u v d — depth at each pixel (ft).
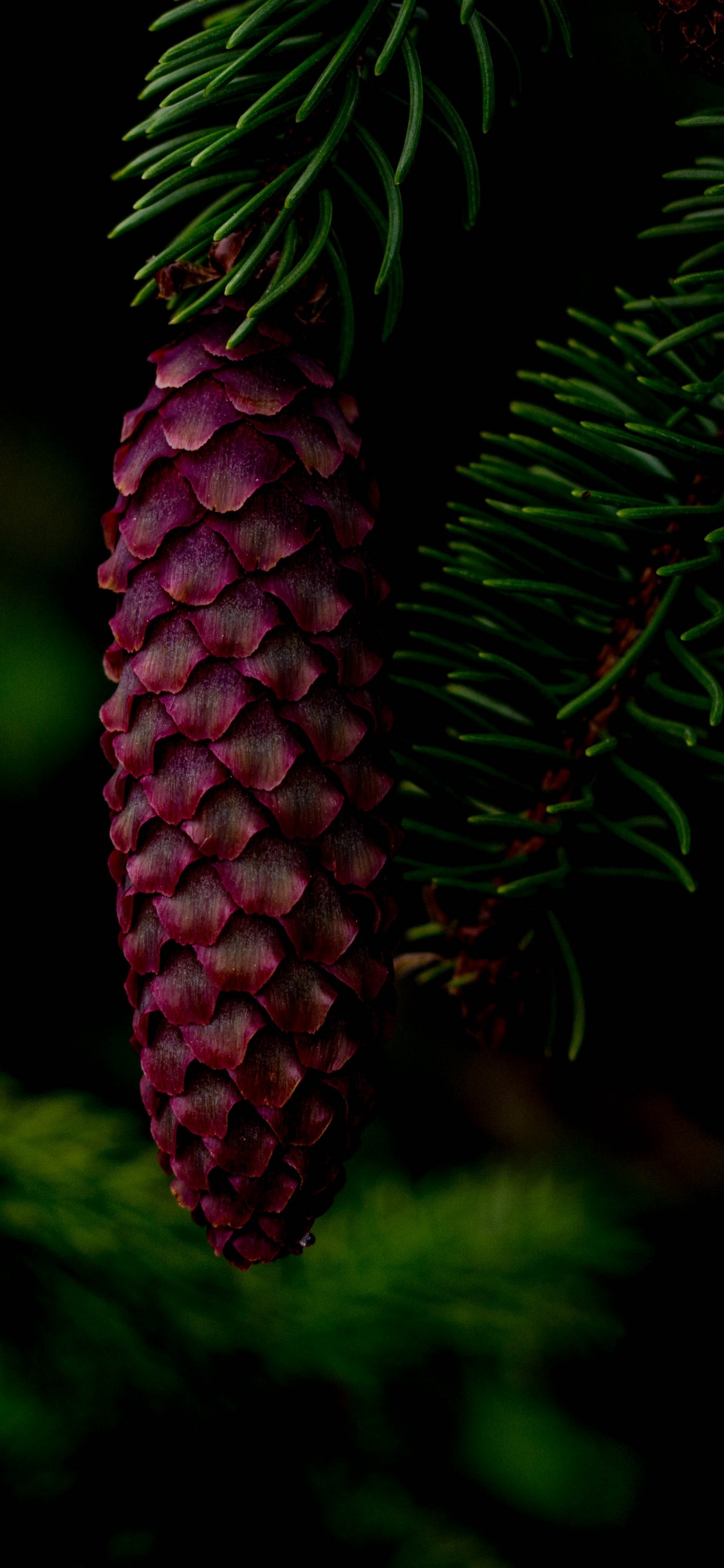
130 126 2.41
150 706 1.36
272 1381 1.72
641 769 1.50
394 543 1.86
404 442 1.87
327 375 1.39
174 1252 1.72
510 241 1.80
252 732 1.36
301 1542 1.66
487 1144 2.82
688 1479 2.35
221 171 1.39
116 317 2.57
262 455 1.37
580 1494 2.00
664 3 1.40
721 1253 2.56
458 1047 2.93
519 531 1.50
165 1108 1.37
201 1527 1.66
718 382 1.40
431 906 1.50
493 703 1.52
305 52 1.40
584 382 1.51
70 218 2.48
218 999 1.35
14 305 2.56
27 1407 1.69
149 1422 1.70
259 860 1.35
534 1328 1.76
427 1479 1.83
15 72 2.34
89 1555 1.63
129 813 1.37
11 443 2.66
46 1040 2.86
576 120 1.77
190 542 1.36
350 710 1.37
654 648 1.48
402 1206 1.83
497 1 1.61
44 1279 1.70
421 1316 1.74
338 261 1.38
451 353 1.85
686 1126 2.67
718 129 1.79
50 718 2.65
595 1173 2.46
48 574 2.70
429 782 1.49
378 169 1.38
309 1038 1.35
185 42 1.40
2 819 2.76
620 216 1.80
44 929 2.89
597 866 1.48
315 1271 1.77
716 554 1.41
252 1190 1.36
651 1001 1.69
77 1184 1.73
